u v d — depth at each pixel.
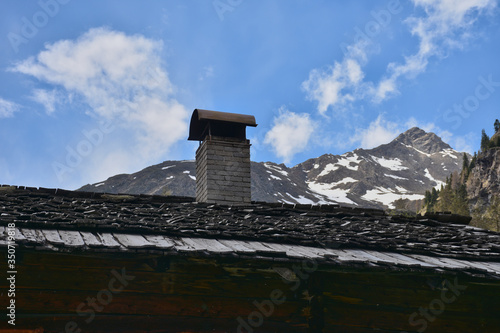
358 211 9.66
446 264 6.90
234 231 7.05
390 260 6.72
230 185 10.95
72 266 6.17
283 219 8.34
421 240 7.95
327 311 6.90
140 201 8.59
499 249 7.98
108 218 6.81
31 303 5.91
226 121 11.48
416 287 7.24
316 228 7.82
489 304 7.43
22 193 7.89
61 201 7.64
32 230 6.10
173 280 6.50
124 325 6.18
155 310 6.33
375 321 7.00
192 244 6.36
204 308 6.51
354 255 6.79
